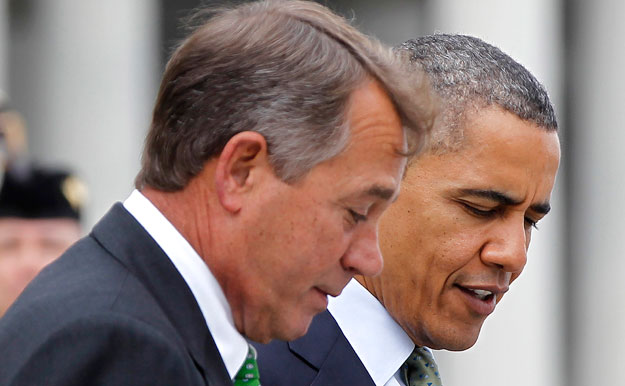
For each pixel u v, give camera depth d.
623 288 25.53
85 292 6.42
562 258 25.67
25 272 13.37
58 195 13.60
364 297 8.84
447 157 8.55
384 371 8.80
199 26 7.37
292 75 6.70
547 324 24.98
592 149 25.66
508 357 24.45
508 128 8.49
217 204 6.80
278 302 6.96
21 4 23.34
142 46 23.62
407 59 7.48
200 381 6.53
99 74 23.41
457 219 8.59
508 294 24.69
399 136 6.89
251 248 6.80
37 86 23.34
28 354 6.19
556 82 25.33
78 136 23.31
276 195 6.73
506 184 8.47
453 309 8.77
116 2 23.44
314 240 6.80
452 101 8.57
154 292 6.66
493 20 24.61
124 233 6.81
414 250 8.69
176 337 6.48
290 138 6.66
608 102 25.59
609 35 25.36
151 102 23.78
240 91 6.71
